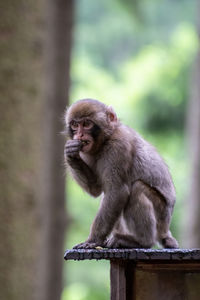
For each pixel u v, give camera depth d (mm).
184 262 13188
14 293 20328
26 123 20844
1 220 20281
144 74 42812
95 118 15961
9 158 20500
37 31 21234
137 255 12609
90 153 16141
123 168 15758
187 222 35344
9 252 20297
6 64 20766
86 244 14898
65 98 29266
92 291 41938
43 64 21438
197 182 35250
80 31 51125
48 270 28141
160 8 51156
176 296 13203
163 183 16344
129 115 42438
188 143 38406
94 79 45344
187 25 49531
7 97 20688
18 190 20500
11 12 20938
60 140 28156
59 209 28266
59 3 29594
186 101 42125
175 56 43156
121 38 51438
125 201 15648
